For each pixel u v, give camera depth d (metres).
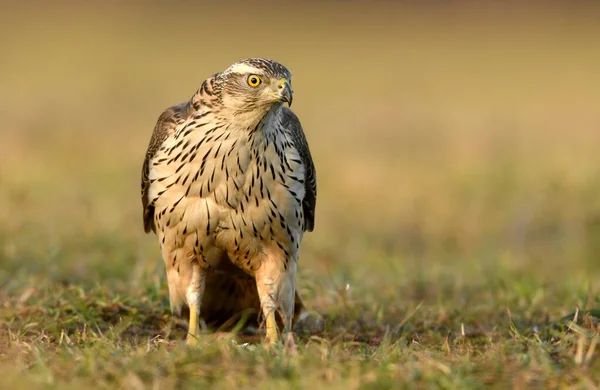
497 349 8.05
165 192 8.99
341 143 25.05
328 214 17.95
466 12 55.19
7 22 49.53
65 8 53.56
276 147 8.89
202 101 8.83
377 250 15.44
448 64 42.31
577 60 43.28
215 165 8.77
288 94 8.61
